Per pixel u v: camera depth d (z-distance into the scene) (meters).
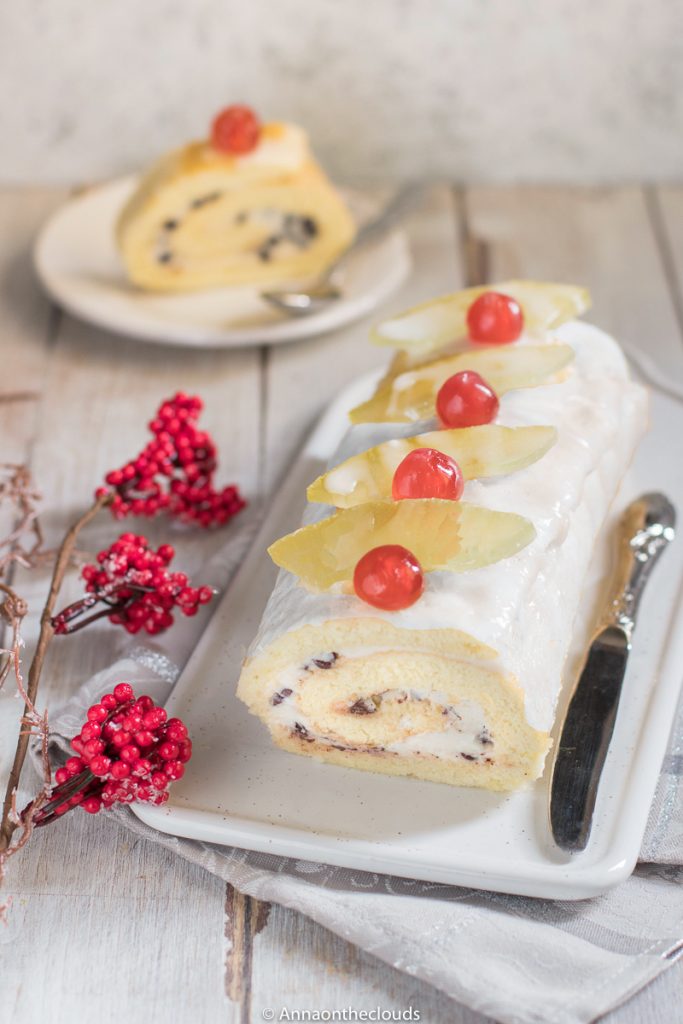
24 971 0.68
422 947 0.68
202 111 1.10
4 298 1.02
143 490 0.84
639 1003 0.67
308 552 0.71
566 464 0.75
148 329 0.94
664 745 0.72
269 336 0.94
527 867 0.68
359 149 1.11
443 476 0.71
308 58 1.08
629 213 1.09
